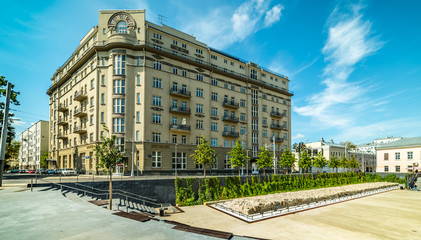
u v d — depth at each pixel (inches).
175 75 1897.1
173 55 1861.5
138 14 1786.4
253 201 972.6
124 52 1708.9
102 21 1795.0
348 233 650.8
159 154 1731.1
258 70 2578.7
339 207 1037.8
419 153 2224.4
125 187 976.9
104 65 1759.4
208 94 2082.9
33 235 319.3
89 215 436.5
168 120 1817.2
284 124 2765.7
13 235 318.7
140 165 1640.0
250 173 2253.9
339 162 2541.8
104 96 1731.1
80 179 1098.1
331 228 698.2
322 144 3179.1
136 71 1732.3
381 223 764.0
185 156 1870.1
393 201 1217.4
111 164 705.0
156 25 1867.6
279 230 673.0
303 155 2206.0
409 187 1780.3
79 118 1978.3
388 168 2453.2
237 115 2293.3
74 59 2295.8
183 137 1891.0
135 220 404.5
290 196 1164.5
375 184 1856.5
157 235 323.9
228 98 2246.6
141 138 1667.1
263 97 2571.4
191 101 1964.8
